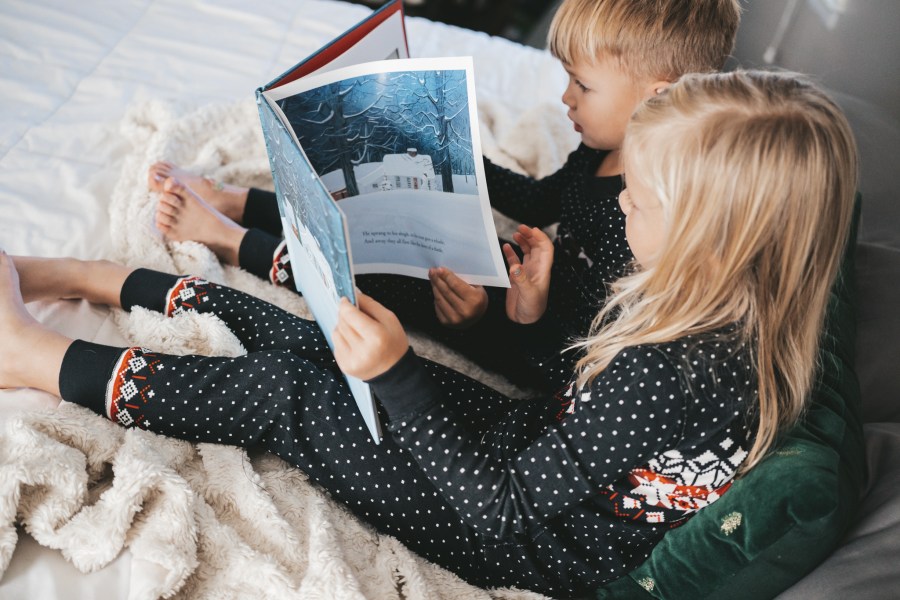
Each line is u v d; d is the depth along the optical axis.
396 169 0.88
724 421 0.67
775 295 0.67
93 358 0.84
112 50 1.43
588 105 0.96
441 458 0.73
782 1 1.51
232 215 1.21
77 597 0.72
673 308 0.69
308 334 0.93
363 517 0.86
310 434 0.83
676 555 0.75
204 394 0.83
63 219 1.12
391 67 0.79
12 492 0.73
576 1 0.91
